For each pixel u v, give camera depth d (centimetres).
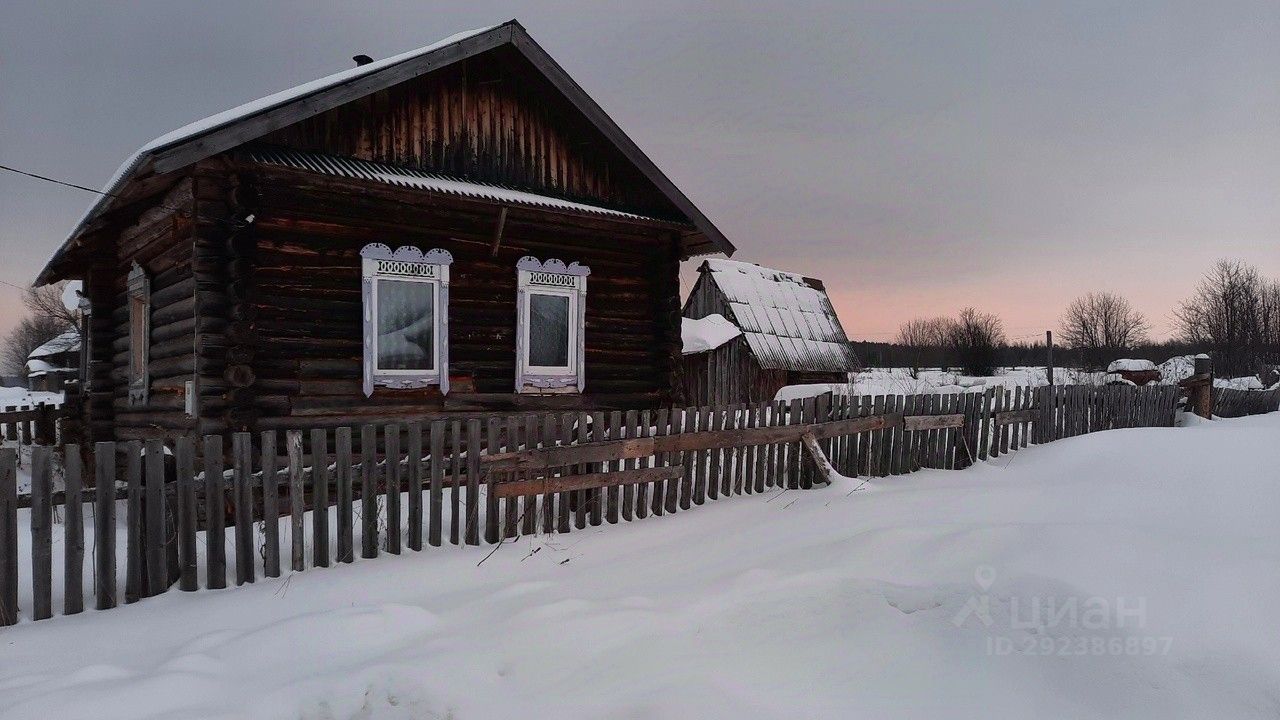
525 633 410
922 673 354
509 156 994
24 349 7469
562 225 1020
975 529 532
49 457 460
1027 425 1168
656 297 1107
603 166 1079
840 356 2370
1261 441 859
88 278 1255
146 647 416
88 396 1212
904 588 431
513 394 962
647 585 502
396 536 583
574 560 581
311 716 340
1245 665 342
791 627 398
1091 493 688
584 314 1029
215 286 759
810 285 2681
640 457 722
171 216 859
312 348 816
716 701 326
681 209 1056
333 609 442
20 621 453
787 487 855
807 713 323
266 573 531
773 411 838
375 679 359
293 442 550
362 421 845
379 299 862
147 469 495
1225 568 430
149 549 496
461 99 959
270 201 791
